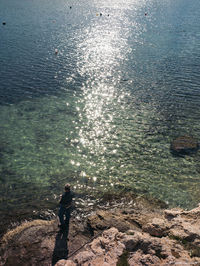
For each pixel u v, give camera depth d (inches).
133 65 1892.2
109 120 1155.9
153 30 3009.4
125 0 6250.0
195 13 4217.5
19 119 1156.5
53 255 490.0
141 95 1409.9
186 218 550.3
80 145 971.9
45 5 4859.7
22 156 902.4
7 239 542.6
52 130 1072.2
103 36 2728.8
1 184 767.1
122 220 581.6
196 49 2255.2
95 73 1737.2
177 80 1608.0
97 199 700.7
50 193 729.0
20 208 671.1
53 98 1374.3
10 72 1702.8
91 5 5196.9
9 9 4202.8
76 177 798.5
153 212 644.1
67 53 2146.9
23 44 2340.1
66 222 570.9
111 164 861.8
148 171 822.5
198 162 862.5
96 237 526.9
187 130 1067.3
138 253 424.8
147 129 1079.6
